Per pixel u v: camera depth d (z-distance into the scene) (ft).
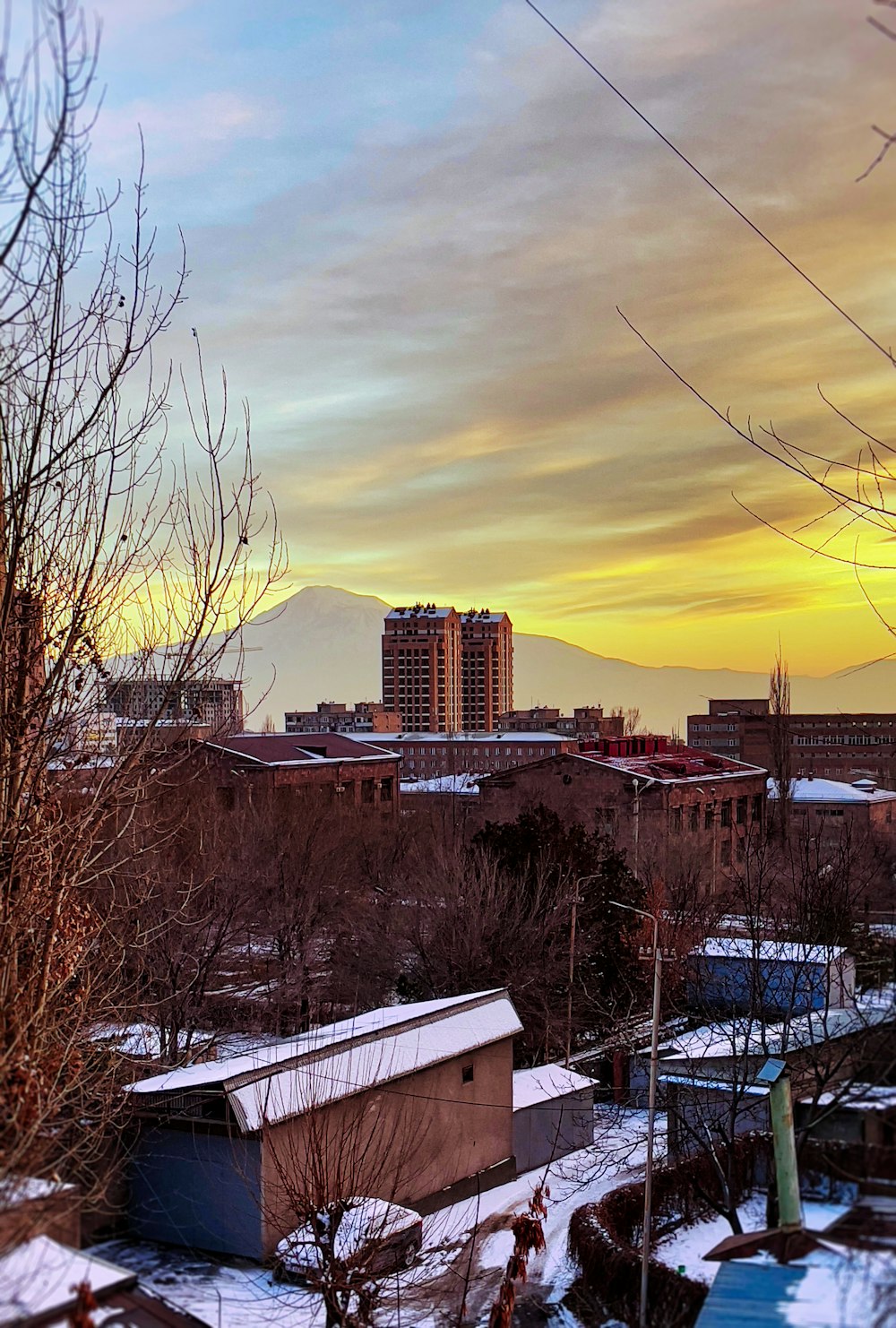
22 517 38.09
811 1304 27.91
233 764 197.16
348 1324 50.65
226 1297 57.52
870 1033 43.88
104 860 65.82
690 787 195.72
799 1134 43.52
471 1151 82.79
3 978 38.60
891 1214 32.60
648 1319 55.42
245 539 44.24
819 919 77.92
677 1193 70.59
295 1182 60.75
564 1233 73.77
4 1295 25.79
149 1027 95.50
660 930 102.73
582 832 130.82
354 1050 76.28
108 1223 65.87
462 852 133.49
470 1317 59.82
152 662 44.11
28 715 39.99
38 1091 36.86
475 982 114.11
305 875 134.00
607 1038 110.22
